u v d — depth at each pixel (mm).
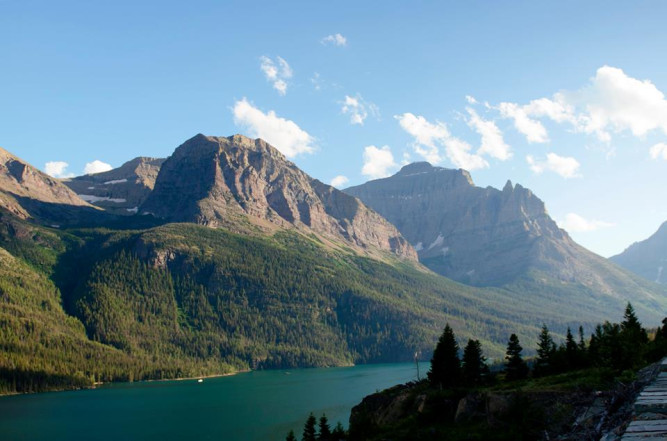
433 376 115438
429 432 84750
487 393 85188
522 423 71062
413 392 112438
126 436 179000
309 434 117625
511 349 113812
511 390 81188
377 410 120750
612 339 82188
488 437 74812
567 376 84750
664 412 40656
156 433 182500
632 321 118812
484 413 83250
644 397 45531
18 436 181875
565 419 66938
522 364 112500
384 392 129750
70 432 187125
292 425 185875
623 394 55875
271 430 179375
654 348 89750
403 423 97625
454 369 113562
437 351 116438
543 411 71312
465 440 76750
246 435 173875
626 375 69438
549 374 105188
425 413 93312
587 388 71312
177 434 179625
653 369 66188
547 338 115250
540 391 74812
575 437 56688
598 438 49062
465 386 107875
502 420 77750
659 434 34688
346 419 190500
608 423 50094
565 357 106312
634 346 80625
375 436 94938
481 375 119125
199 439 171000
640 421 38656
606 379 73375
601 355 90938
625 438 34500
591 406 64625
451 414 90812
